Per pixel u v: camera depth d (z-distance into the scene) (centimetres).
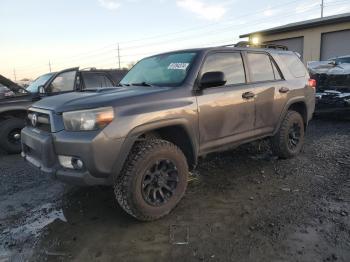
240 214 381
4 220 393
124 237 343
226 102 437
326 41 2066
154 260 302
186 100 394
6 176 555
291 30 2228
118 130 336
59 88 834
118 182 352
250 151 625
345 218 362
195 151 408
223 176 505
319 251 304
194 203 414
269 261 292
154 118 360
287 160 570
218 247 316
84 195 454
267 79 521
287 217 369
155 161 364
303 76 599
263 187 457
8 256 318
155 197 369
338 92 908
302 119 591
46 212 409
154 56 503
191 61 429
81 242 337
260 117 496
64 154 339
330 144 668
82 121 331
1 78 797
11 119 721
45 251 324
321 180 474
